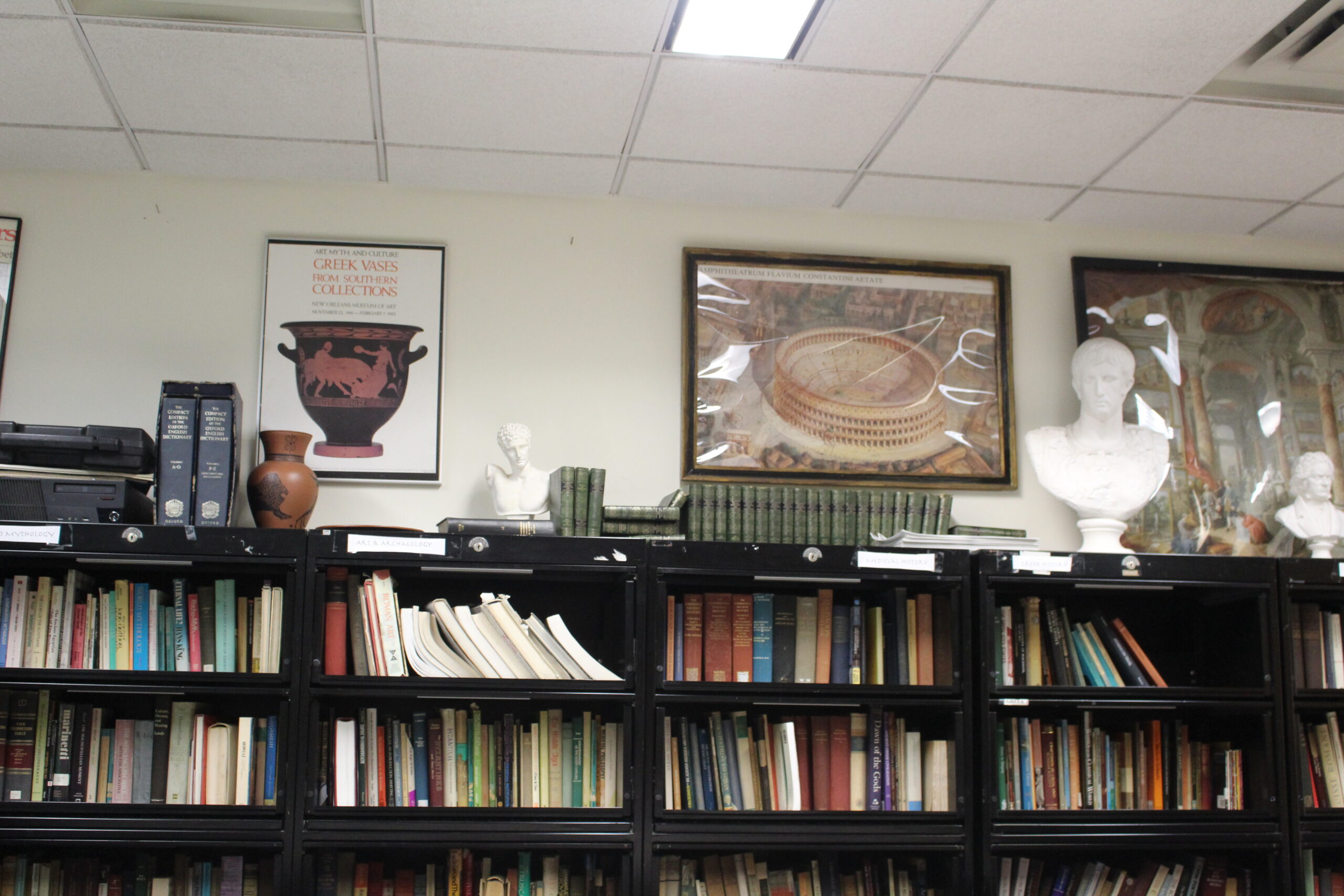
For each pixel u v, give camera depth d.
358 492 3.20
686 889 2.74
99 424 3.12
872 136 3.09
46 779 2.54
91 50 2.65
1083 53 2.69
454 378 3.30
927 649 2.89
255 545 2.60
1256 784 2.92
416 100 2.89
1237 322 3.66
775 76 2.79
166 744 2.58
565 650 2.73
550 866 2.71
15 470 2.65
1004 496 3.51
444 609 2.71
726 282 3.46
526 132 3.06
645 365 3.40
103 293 3.20
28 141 3.08
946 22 2.57
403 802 2.64
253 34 2.60
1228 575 2.96
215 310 3.23
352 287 3.29
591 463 3.32
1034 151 3.18
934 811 2.76
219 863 2.62
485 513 3.23
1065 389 3.59
